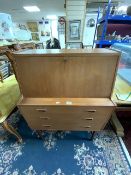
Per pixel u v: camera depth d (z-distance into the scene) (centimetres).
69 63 98
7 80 195
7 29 189
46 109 111
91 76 102
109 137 146
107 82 105
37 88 111
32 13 621
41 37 729
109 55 93
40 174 111
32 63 99
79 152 129
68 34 442
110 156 124
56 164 119
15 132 136
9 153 130
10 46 197
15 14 630
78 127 128
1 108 130
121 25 248
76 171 113
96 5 438
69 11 408
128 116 178
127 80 144
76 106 106
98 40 247
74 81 105
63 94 113
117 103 112
